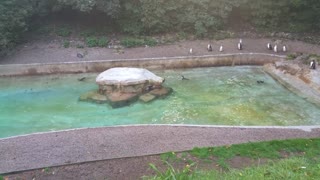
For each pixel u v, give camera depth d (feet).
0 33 34.60
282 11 44.16
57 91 29.53
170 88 29.04
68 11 44.50
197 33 41.63
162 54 36.17
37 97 28.37
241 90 29.17
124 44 39.04
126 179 14.70
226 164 15.51
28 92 29.45
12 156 16.97
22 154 17.15
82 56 35.29
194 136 18.85
